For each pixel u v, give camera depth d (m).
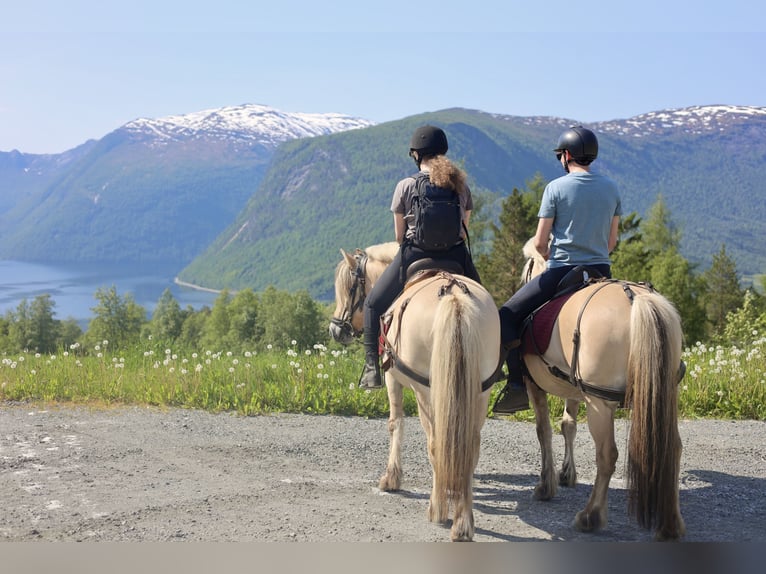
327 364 11.92
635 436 4.75
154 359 13.48
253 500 6.14
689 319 59.38
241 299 117.38
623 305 5.09
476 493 6.68
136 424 9.08
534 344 5.76
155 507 5.86
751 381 10.76
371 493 6.48
